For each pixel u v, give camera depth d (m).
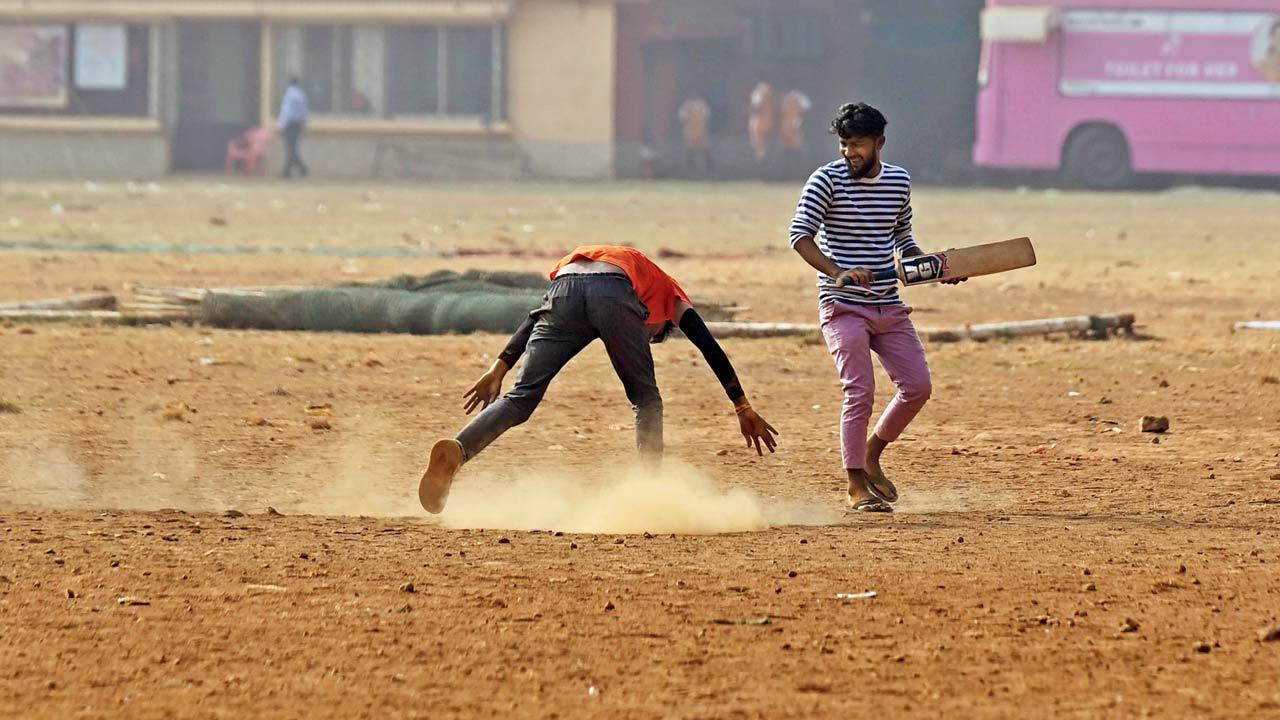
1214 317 59.41
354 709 14.77
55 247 80.94
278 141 180.25
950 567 20.84
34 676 15.72
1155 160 148.75
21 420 33.44
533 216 115.38
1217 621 17.97
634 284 24.20
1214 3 146.00
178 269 71.56
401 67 180.88
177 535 22.50
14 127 182.25
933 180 181.25
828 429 34.53
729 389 24.52
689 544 22.41
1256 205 133.38
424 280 56.12
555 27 179.75
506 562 20.91
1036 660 16.34
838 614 18.23
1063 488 27.91
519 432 33.34
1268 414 37.09
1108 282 73.56
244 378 40.66
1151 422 34.47
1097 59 148.25
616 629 17.52
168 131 181.62
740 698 15.09
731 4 184.12
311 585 19.48
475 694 15.21
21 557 20.83
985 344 50.59
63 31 181.50
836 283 25.73
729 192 154.75
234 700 15.02
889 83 185.88
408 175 181.00
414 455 30.53
